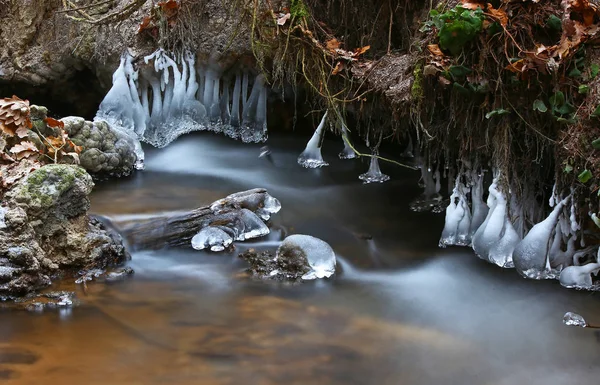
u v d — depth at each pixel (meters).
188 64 6.62
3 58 7.25
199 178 5.77
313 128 6.86
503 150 4.39
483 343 3.55
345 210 5.28
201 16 6.51
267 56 6.20
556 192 4.27
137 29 6.59
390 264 4.46
